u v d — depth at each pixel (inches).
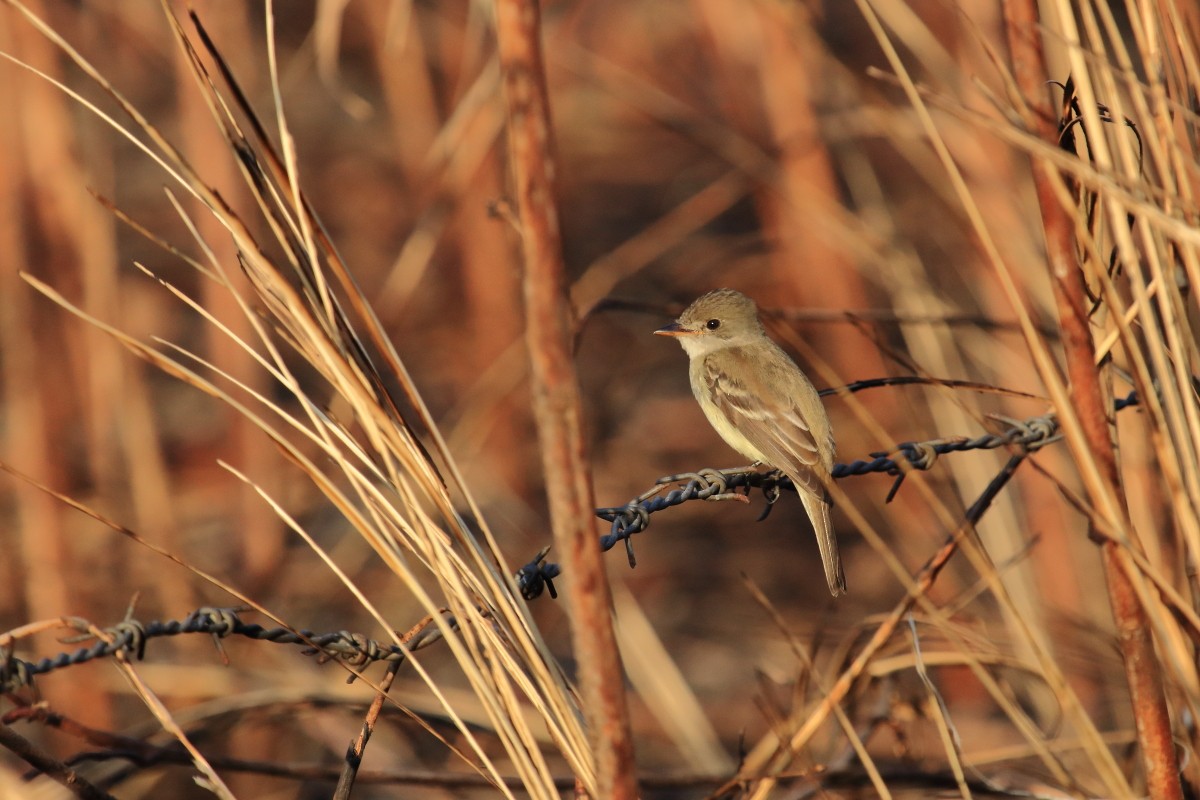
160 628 229.5
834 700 283.6
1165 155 227.1
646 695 453.4
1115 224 225.0
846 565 616.7
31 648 463.2
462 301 768.9
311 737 443.2
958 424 454.0
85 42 657.6
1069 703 239.1
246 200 520.4
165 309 785.6
